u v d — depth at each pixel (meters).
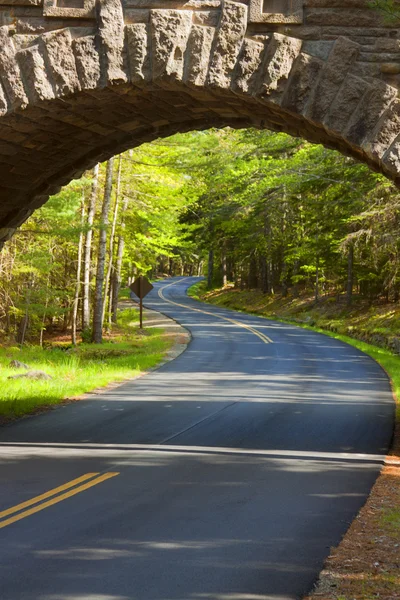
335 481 9.24
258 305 62.72
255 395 17.30
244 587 5.61
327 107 10.17
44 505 7.96
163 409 15.05
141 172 39.03
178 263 146.75
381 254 34.16
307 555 6.38
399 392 17.80
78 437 12.02
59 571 5.94
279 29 10.38
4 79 11.07
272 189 36.91
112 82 10.78
